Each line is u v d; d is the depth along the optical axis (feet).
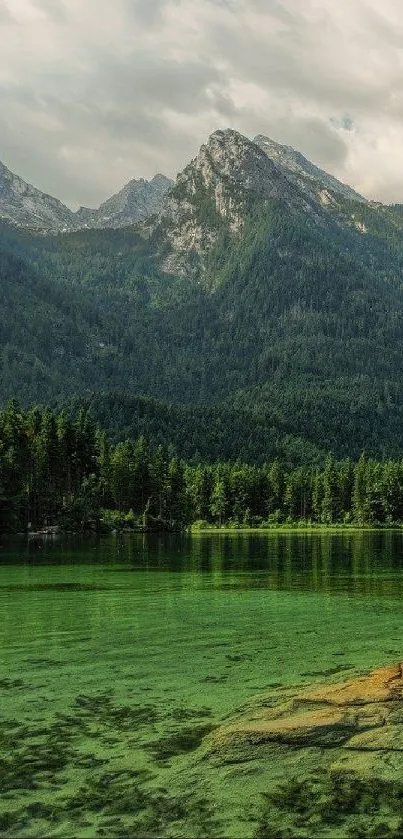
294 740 50.55
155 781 46.11
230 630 98.89
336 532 554.87
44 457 412.16
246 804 43.01
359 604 126.00
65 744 52.70
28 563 214.07
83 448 449.48
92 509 439.22
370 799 43.27
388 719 52.60
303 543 367.66
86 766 48.60
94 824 40.88
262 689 66.74
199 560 234.58
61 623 104.63
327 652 83.66
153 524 495.00
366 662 77.66
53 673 73.67
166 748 51.52
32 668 75.92
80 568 198.59
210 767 47.93
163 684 69.15
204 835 39.73
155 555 257.34
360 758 48.06
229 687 67.72
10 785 45.88
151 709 60.90
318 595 138.92
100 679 71.20
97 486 471.21
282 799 43.50
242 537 449.06
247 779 46.11
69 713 60.08
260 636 94.48
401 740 49.65
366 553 279.49
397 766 46.88
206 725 56.29
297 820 41.22
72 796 44.27
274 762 48.08
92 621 106.52
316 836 39.68
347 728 51.52
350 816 41.52
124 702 63.16
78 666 76.79
